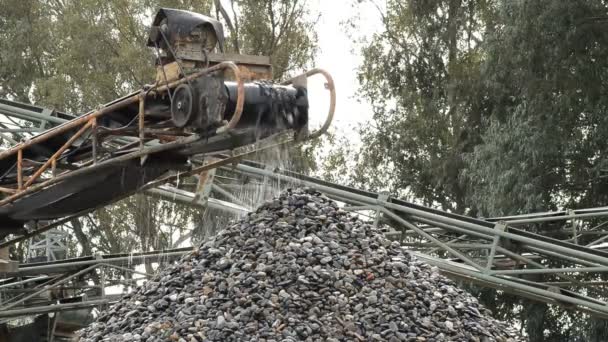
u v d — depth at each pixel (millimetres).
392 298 12906
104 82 36500
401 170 39594
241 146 14781
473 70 36875
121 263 22500
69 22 37312
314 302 12586
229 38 38031
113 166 15469
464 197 37688
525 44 31453
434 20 38219
